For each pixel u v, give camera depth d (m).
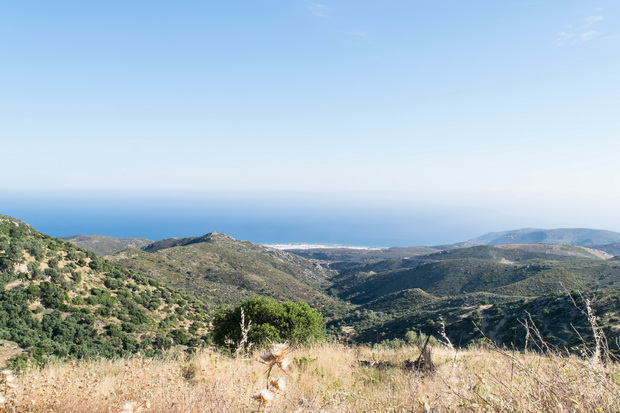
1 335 23.16
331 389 5.16
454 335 38.69
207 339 41.19
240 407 3.11
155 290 57.94
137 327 40.97
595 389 2.47
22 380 4.36
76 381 4.46
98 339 35.03
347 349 10.49
